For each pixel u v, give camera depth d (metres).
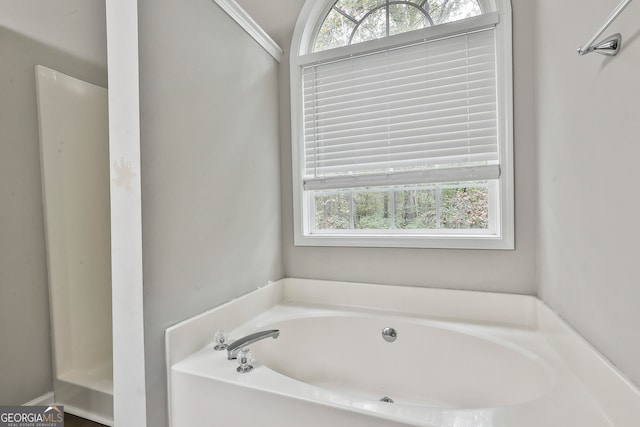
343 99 1.87
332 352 1.65
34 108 1.51
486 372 1.34
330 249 1.88
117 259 1.07
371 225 1.87
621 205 0.77
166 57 1.15
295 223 1.94
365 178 1.80
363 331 1.63
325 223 1.97
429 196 1.76
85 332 1.53
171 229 1.16
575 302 1.05
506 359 1.28
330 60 1.87
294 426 0.92
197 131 1.30
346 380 1.62
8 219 1.43
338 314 1.68
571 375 1.02
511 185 1.51
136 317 1.04
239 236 1.56
